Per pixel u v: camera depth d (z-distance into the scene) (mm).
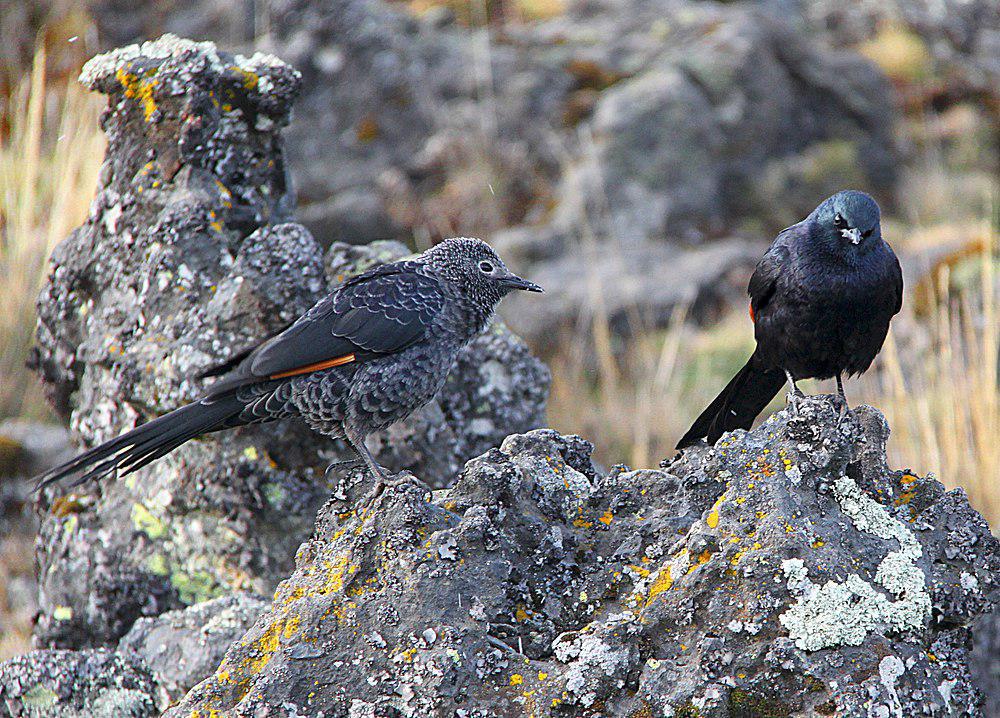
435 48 24562
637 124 23109
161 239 9547
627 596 6453
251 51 23516
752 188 23734
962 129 27250
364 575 6320
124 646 8570
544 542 6688
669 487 7062
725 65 24391
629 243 21828
